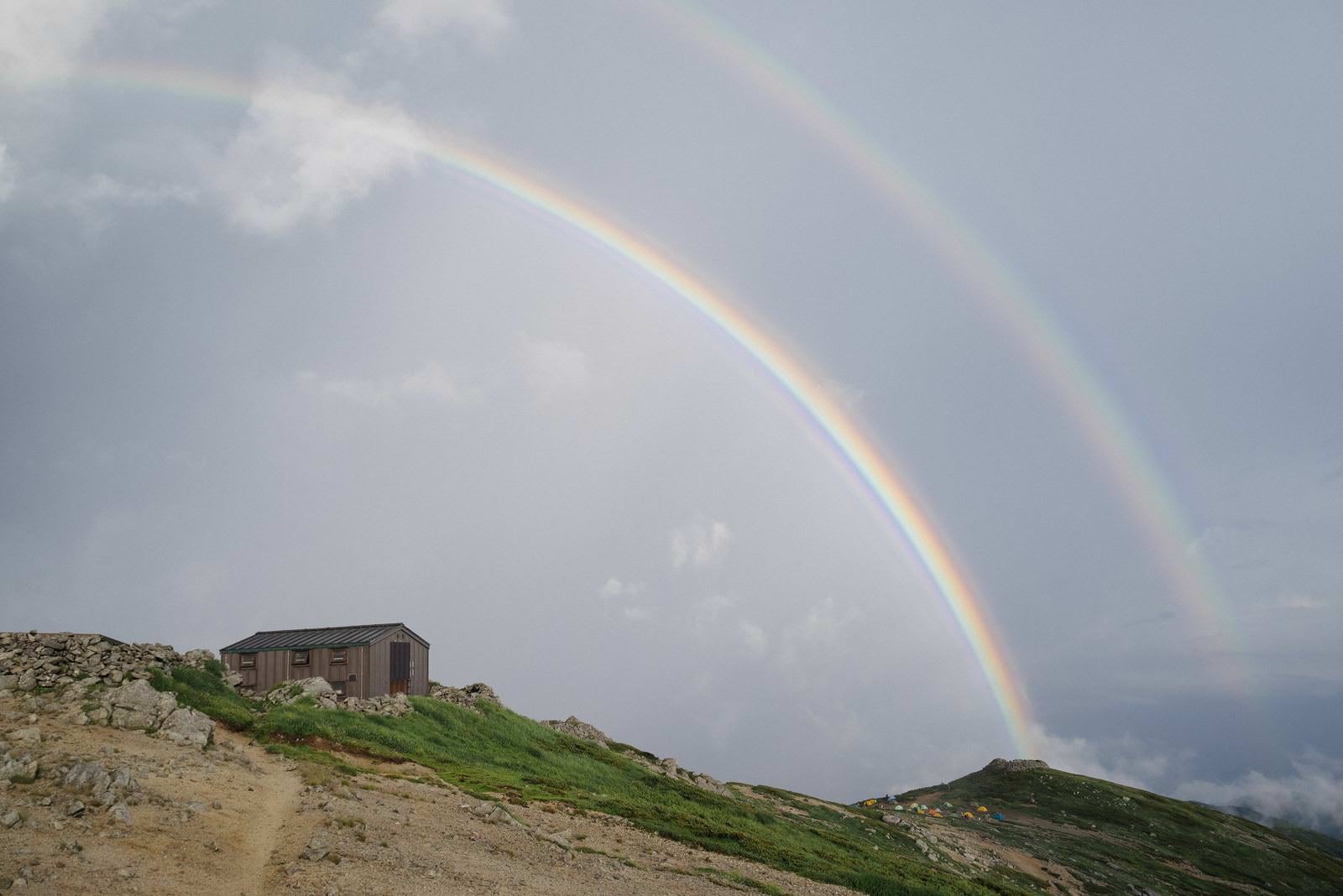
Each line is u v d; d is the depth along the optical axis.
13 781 27.30
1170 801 180.62
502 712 78.31
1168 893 111.44
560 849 38.34
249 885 24.34
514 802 46.94
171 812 28.72
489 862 32.66
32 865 21.48
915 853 88.69
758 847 53.22
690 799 69.06
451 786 46.69
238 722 49.81
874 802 167.12
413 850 31.25
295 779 39.06
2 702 40.34
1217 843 150.12
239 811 31.30
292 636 71.44
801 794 108.62
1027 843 124.25
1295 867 146.00
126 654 51.00
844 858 62.47
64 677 45.59
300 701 58.09
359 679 67.06
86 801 27.02
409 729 61.19
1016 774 186.38
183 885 23.00
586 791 58.22
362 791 39.78
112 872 22.48
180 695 49.94
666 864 41.28
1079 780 181.38
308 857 27.33
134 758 34.56
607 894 32.16
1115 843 136.88
